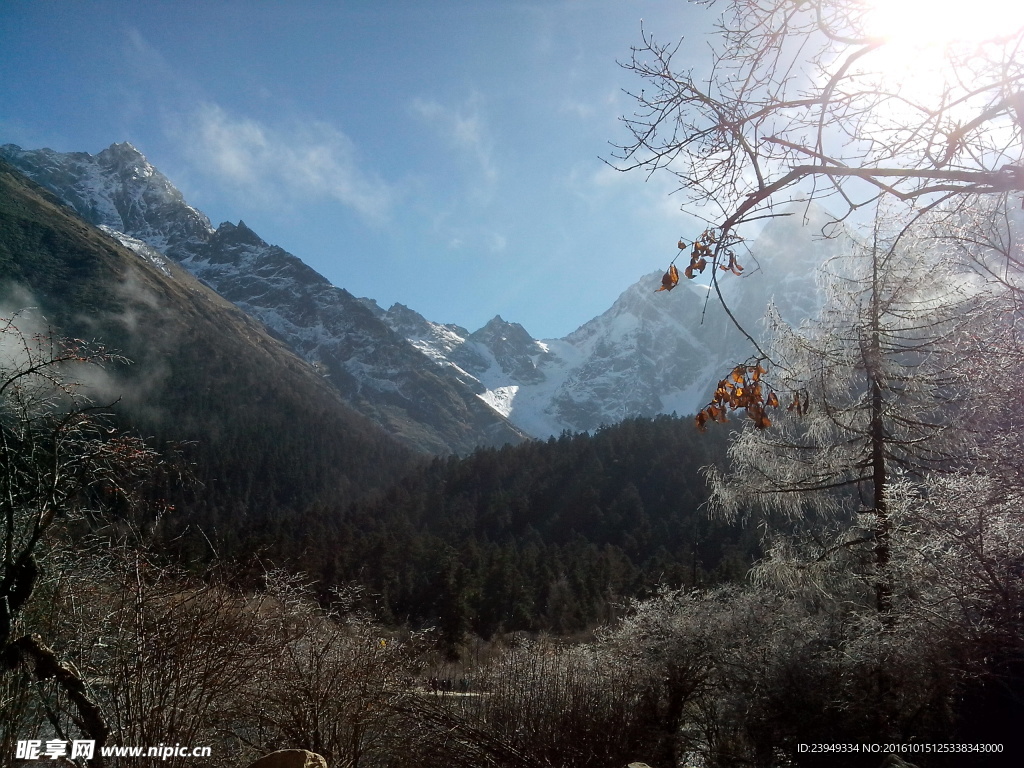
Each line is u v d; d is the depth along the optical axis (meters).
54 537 4.70
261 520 50.50
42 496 4.45
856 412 9.37
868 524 7.89
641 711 7.35
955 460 8.04
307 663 5.43
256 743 5.29
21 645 3.88
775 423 9.89
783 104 3.24
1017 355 6.21
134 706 3.93
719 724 7.64
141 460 4.98
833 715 7.05
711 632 7.95
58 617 4.48
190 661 4.25
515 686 6.84
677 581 27.44
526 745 6.17
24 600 4.11
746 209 3.19
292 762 4.01
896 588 7.25
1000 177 2.92
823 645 7.65
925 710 6.79
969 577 6.33
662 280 3.28
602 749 6.62
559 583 33.75
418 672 6.73
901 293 8.64
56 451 4.57
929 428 8.88
